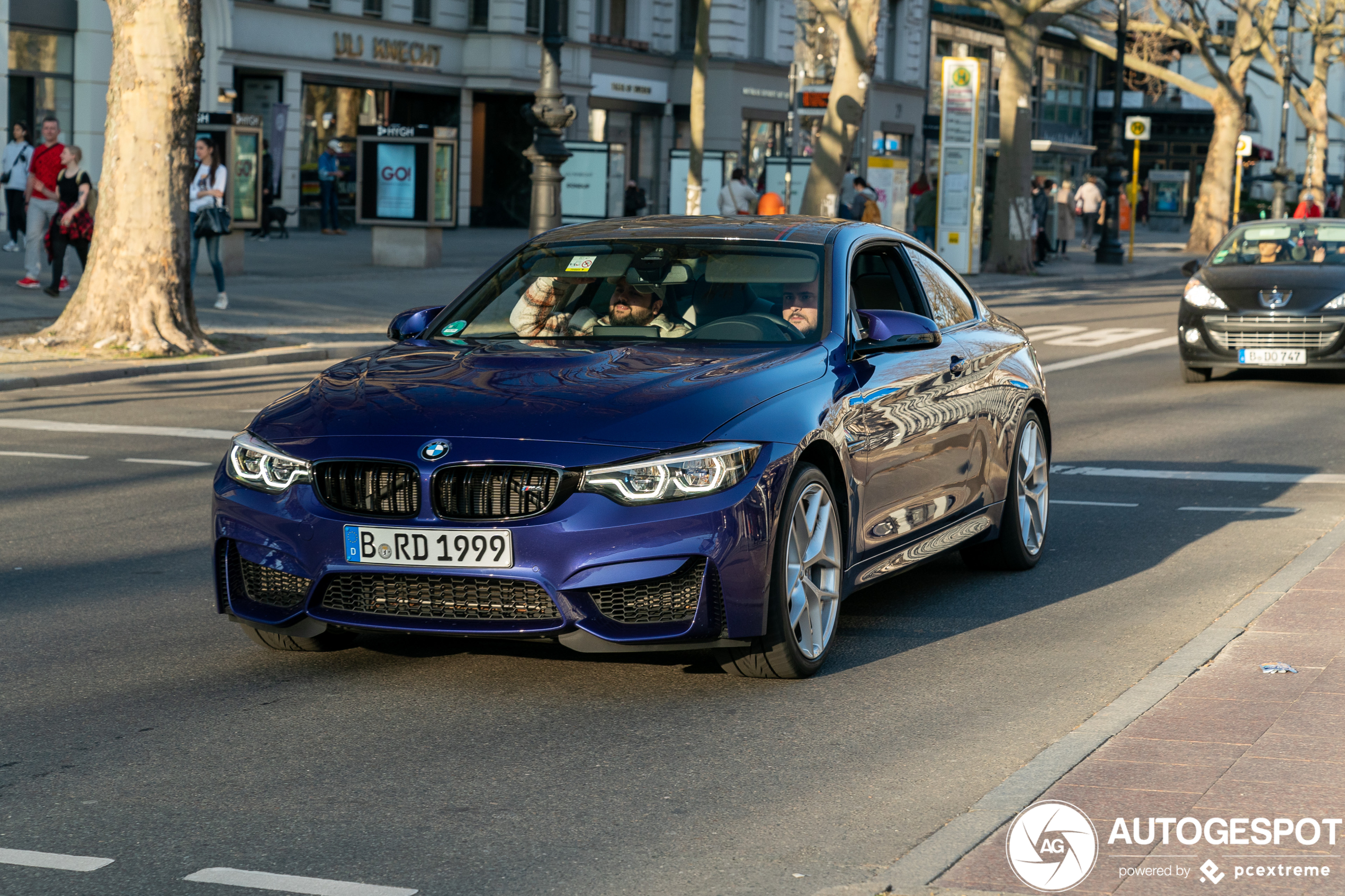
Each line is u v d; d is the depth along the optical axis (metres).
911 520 6.59
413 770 4.82
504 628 5.28
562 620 5.23
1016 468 7.65
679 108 51.22
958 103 33.47
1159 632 6.59
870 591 7.43
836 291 6.48
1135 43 49.78
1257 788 4.38
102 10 33.12
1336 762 4.59
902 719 5.36
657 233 6.92
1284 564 7.94
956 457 6.95
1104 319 24.38
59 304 19.52
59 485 10.01
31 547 8.23
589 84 46.75
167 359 16.28
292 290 22.89
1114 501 9.77
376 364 6.07
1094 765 4.61
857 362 6.28
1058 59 72.38
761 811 4.46
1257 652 5.86
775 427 5.55
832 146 28.19
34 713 5.41
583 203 31.16
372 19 40.28
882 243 7.14
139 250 16.52
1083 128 76.62
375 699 5.57
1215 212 47.53
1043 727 5.28
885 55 59.03
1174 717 5.07
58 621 6.72
